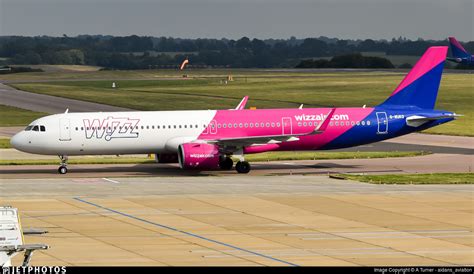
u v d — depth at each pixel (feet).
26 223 433.48
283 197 522.47
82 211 469.57
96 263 348.79
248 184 581.12
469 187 570.05
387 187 568.41
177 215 460.96
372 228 428.97
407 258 363.76
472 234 414.82
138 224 434.30
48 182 588.09
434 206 491.72
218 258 361.10
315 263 352.49
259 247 383.86
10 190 546.26
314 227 430.61
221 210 476.95
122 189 553.23
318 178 618.03
